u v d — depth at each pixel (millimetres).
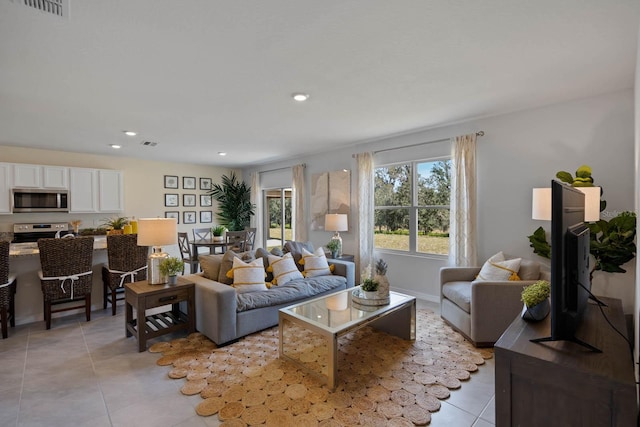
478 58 2324
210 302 2975
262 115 3711
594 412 1186
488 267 3258
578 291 1482
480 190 3887
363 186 5113
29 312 3588
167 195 7289
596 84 2820
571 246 1421
